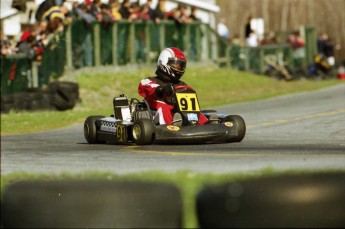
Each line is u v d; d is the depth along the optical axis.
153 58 74.31
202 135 29.67
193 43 81.06
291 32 96.00
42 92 54.91
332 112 40.84
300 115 42.28
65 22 61.34
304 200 9.91
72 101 55.62
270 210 9.77
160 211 10.64
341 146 26.23
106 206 10.66
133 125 30.72
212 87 72.12
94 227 10.68
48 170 22.27
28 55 58.16
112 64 69.12
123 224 10.64
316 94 63.41
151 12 74.44
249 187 9.89
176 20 77.69
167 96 31.52
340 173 10.52
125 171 20.69
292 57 93.44
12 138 38.72
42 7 26.73
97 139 33.78
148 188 10.64
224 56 85.38
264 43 94.19
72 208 10.70
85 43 65.56
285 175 10.50
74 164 24.08
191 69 77.69
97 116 34.34
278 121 40.06
